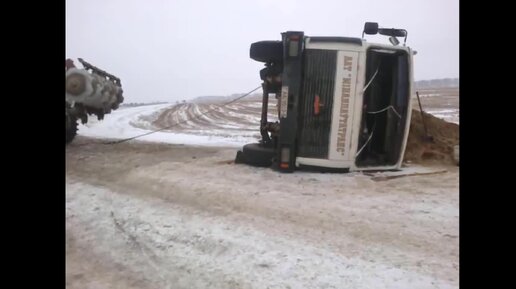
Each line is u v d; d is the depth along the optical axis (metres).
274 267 3.88
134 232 4.84
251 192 6.19
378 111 7.89
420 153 8.93
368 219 5.05
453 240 4.38
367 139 8.00
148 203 5.80
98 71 12.73
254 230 4.73
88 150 10.48
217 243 4.42
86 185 6.78
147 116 23.44
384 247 4.26
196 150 10.75
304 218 5.10
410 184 6.72
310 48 7.37
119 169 7.98
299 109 7.46
